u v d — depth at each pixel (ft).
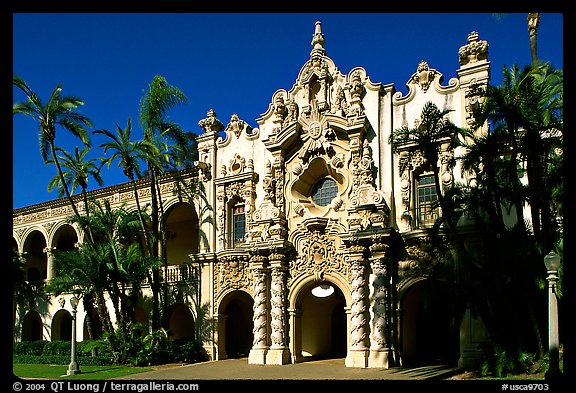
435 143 72.54
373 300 85.76
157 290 104.17
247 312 117.60
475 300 67.51
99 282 102.17
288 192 99.60
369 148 92.89
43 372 87.10
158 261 102.58
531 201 65.31
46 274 159.84
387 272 85.71
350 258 88.48
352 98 95.40
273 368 86.33
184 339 106.93
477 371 71.31
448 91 88.94
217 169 111.24
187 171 115.96
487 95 65.57
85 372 85.46
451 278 72.33
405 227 87.66
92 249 104.88
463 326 79.56
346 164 94.68
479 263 73.26
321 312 108.27
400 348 84.64
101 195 132.05
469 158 67.26
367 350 85.15
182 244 135.33
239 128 110.11
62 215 141.59
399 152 86.17
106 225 108.68
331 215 94.99
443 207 70.33
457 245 78.28
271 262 96.58
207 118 113.60
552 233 64.75
